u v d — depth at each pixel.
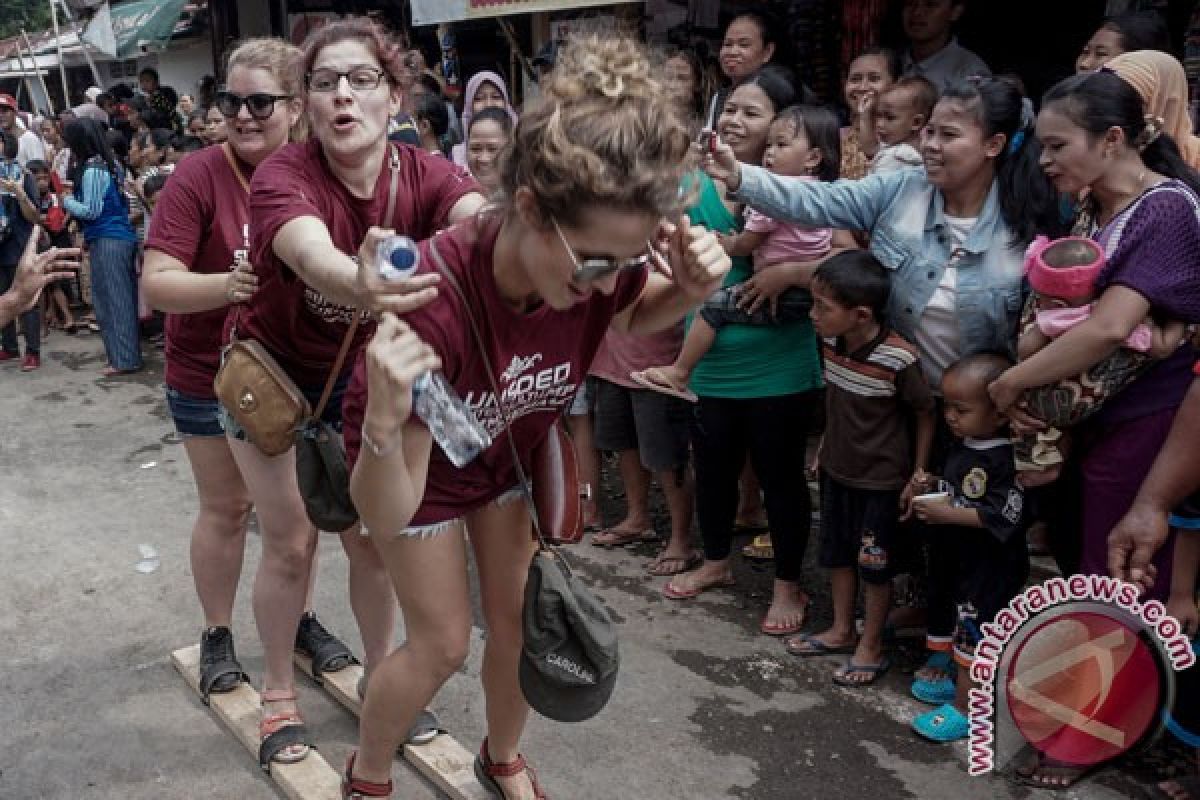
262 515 2.49
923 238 2.71
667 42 5.68
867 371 2.78
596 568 3.76
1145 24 3.21
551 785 2.56
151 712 2.89
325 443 2.22
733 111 3.39
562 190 1.42
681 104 1.49
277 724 2.60
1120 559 2.27
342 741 2.74
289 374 2.38
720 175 2.77
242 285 2.20
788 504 3.19
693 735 2.75
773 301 3.07
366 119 2.10
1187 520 2.30
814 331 3.22
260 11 9.07
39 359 6.87
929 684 2.86
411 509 1.70
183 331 2.64
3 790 2.58
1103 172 2.28
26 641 3.31
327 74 2.08
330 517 2.26
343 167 2.16
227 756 2.69
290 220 1.99
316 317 2.26
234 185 2.55
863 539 2.90
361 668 2.98
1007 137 2.57
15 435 5.48
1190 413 2.16
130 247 6.52
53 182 7.72
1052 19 5.11
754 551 3.77
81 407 5.96
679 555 3.71
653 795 2.51
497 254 1.66
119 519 4.29
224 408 2.44
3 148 8.43
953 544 2.69
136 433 5.45
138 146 7.44
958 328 2.70
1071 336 2.25
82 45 12.34
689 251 1.69
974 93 2.54
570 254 1.50
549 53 4.97
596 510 4.07
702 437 3.33
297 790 2.44
